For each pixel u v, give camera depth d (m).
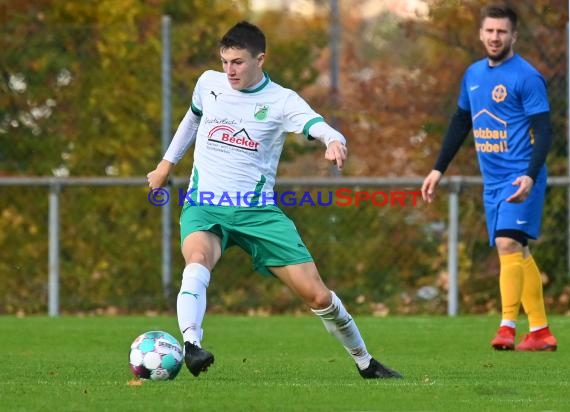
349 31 59.44
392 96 42.94
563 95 40.47
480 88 28.70
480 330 34.28
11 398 18.31
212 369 23.92
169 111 40.44
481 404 17.92
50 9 46.16
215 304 41.78
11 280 42.66
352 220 41.84
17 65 42.59
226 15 49.84
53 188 40.78
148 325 36.62
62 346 30.42
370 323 36.75
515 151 28.39
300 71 47.62
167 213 40.56
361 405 17.59
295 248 21.20
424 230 41.56
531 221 28.59
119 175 42.47
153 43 42.22
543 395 19.12
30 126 42.78
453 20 42.09
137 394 18.62
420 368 24.42
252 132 21.70
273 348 29.78
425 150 42.34
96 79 42.28
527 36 40.94
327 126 21.08
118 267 42.03
